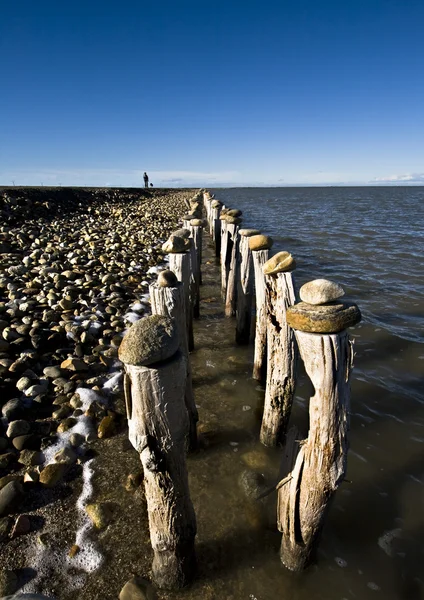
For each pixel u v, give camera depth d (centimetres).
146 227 1466
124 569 247
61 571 244
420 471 349
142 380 189
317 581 252
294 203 4700
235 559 261
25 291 657
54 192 1906
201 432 388
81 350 484
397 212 3114
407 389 477
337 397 210
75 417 373
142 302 676
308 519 234
